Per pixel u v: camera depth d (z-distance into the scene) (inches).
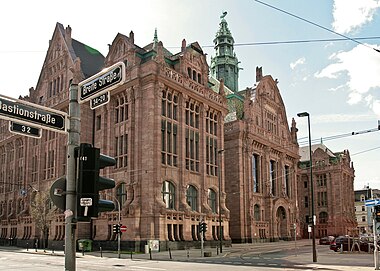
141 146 1937.7
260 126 2893.7
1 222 2800.2
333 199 3880.4
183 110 2112.5
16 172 2731.3
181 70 2159.2
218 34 3474.4
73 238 253.6
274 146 2987.2
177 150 2058.3
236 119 2664.9
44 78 2598.4
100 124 2208.4
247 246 2212.1
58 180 268.4
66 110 2337.6
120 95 2097.7
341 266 1033.5
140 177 1900.8
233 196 2578.7
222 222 2246.6
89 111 2229.3
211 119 2361.0
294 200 3253.0
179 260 1322.6
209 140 2306.8
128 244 1822.1
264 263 1160.2
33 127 298.8
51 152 2399.1
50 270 928.9
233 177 2603.3
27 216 2447.1
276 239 2792.8
